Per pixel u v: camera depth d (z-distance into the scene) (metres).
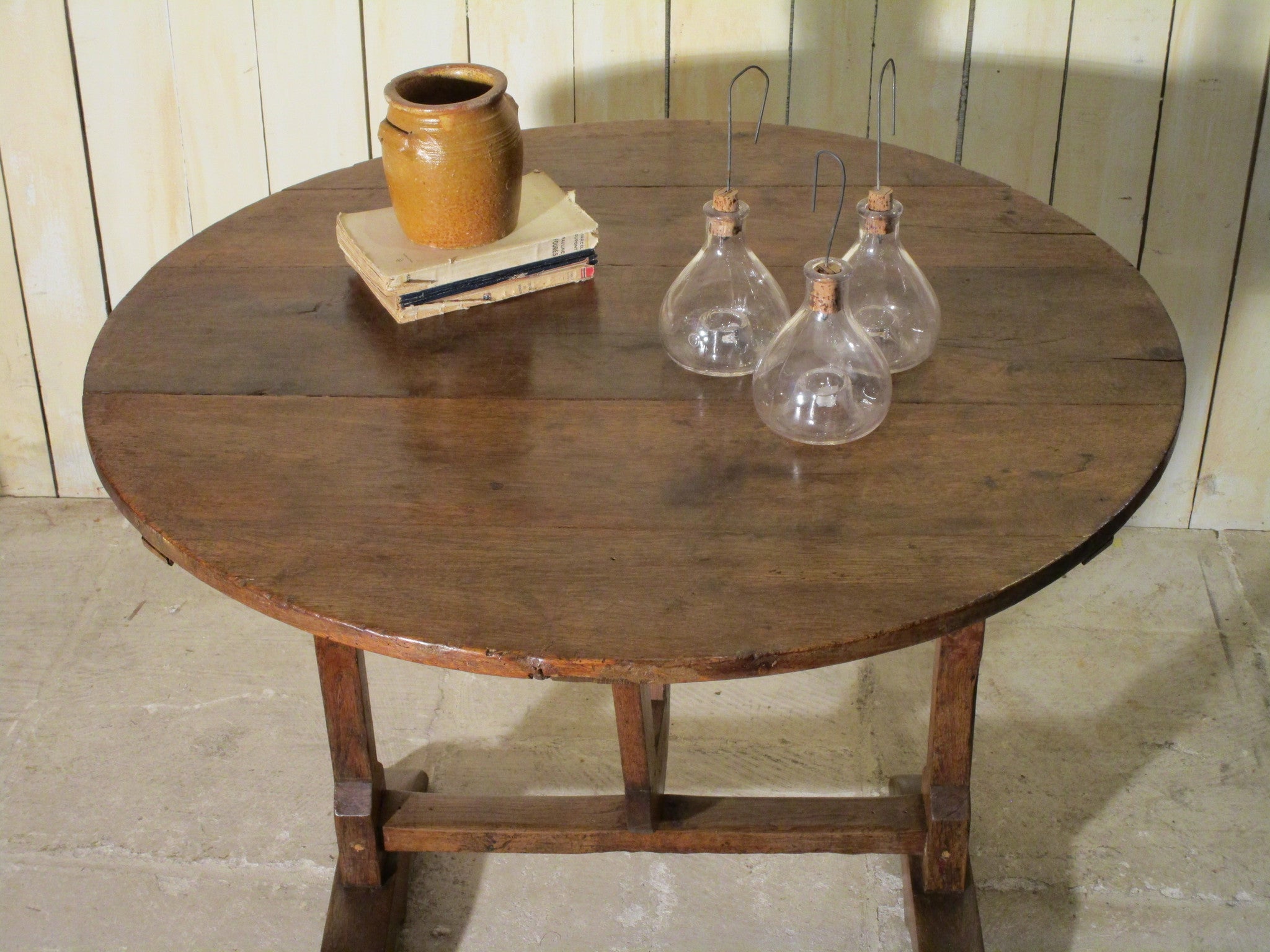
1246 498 2.05
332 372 1.15
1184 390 1.09
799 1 1.74
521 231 1.26
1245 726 1.72
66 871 1.56
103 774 1.68
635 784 1.34
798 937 1.49
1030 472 1.00
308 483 1.00
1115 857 1.55
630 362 1.16
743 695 1.80
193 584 2.00
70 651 1.87
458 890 1.55
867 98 1.81
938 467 1.01
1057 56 1.75
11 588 1.98
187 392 1.12
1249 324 1.91
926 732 1.73
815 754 1.71
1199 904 1.50
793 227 1.38
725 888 1.54
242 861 1.58
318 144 1.87
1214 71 1.73
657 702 1.63
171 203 1.92
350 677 1.31
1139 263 1.89
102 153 1.88
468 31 1.79
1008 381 1.11
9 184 1.90
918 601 0.87
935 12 1.73
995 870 1.54
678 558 0.92
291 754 1.72
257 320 1.23
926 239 1.35
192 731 1.75
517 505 0.98
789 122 1.84
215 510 0.97
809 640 0.84
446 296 1.23
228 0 1.76
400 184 1.19
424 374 1.15
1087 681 1.79
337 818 1.39
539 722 1.77
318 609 0.87
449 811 1.42
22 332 2.02
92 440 1.05
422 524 0.96
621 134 1.64
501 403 1.10
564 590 0.89
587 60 1.80
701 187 1.49
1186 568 2.00
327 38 1.79
